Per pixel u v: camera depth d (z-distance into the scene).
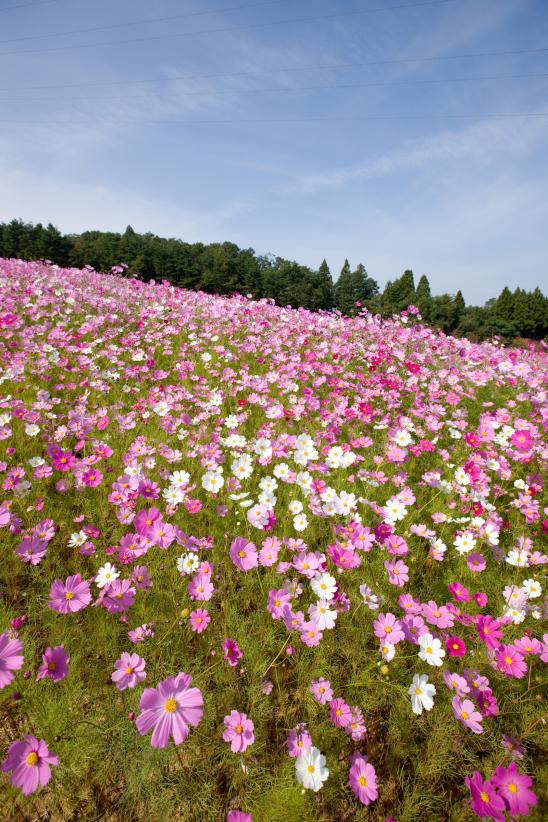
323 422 3.94
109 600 1.82
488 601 2.39
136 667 1.58
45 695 1.62
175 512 2.69
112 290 9.13
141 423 3.85
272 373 5.23
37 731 1.53
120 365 4.98
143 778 1.48
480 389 6.39
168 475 2.98
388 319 8.89
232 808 1.46
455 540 2.72
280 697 1.78
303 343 6.71
